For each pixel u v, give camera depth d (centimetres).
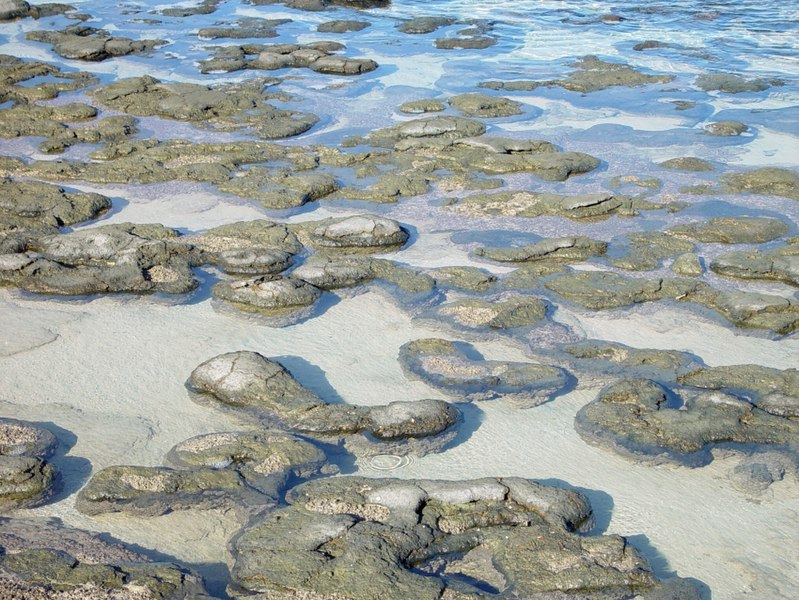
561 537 812
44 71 2412
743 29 2852
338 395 1066
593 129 1977
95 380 1098
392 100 2191
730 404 1007
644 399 1024
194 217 1540
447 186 1667
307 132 1978
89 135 1930
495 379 1076
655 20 2994
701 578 807
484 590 770
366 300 1270
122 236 1377
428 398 1054
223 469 912
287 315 1228
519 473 938
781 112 2061
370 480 884
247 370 1059
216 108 2100
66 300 1269
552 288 1280
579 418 1008
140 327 1210
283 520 827
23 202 1532
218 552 827
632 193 1625
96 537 836
